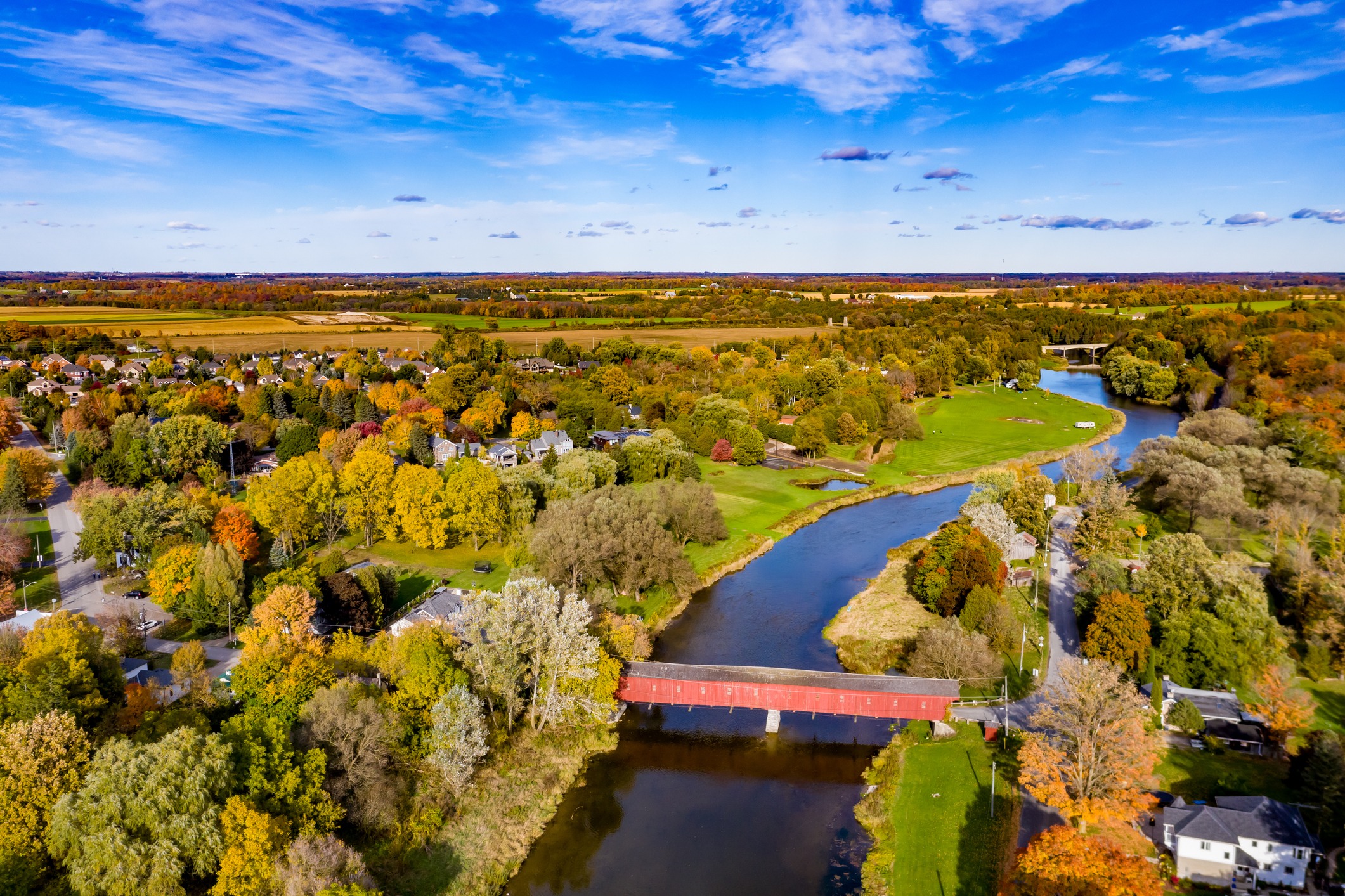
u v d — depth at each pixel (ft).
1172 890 210.38
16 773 196.44
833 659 349.20
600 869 236.84
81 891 182.70
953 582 372.99
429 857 232.53
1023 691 309.42
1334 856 219.41
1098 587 350.23
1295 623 344.69
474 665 281.13
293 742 230.48
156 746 203.31
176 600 345.10
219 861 194.90
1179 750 270.05
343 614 324.39
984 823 242.99
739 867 237.25
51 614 308.60
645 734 304.91
